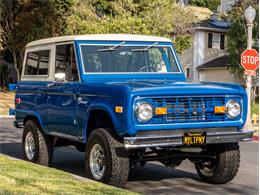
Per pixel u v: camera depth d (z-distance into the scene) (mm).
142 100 7633
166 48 9961
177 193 8422
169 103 7852
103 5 38906
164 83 8336
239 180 9656
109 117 8070
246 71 18969
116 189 7379
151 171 10602
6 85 53625
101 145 8125
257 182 9453
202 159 8930
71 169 10805
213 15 49875
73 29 36062
